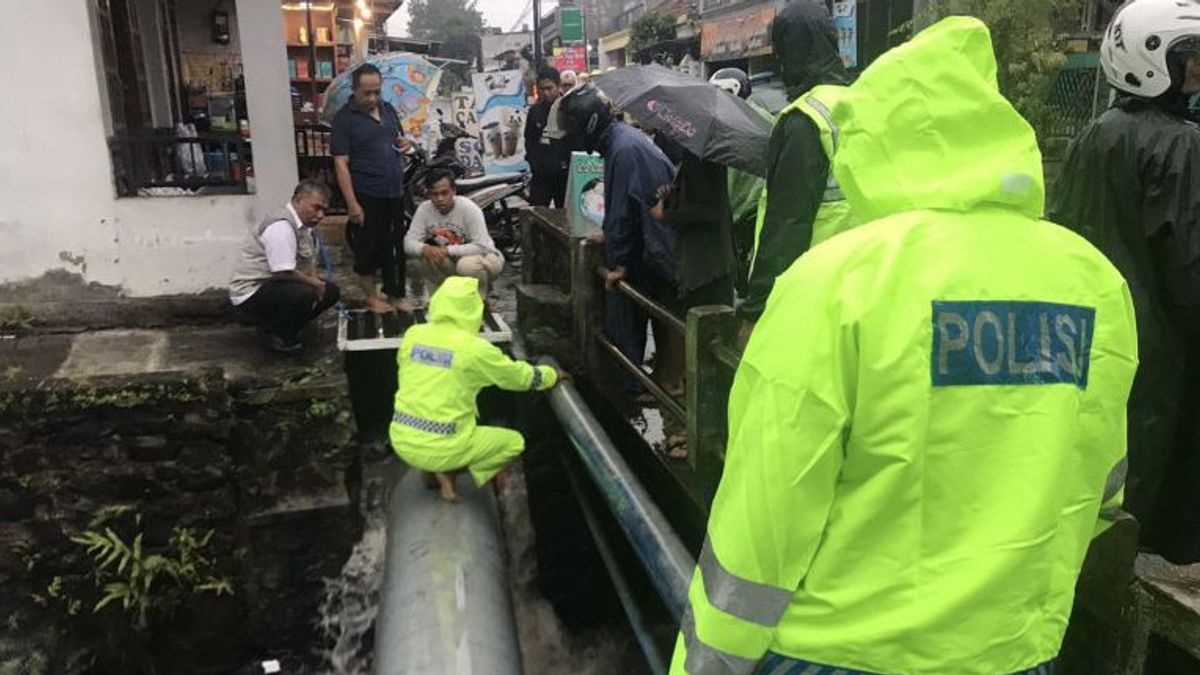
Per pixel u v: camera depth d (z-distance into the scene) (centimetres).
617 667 544
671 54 2436
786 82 322
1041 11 927
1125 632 229
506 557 500
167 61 886
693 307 403
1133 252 279
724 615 150
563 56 2553
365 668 519
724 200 419
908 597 143
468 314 468
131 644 500
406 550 450
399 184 636
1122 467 171
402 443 470
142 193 627
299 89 1711
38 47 563
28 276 589
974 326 142
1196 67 271
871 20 1411
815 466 142
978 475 142
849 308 140
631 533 386
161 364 525
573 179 605
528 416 575
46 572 491
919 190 147
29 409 473
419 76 1275
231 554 507
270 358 544
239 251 611
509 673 381
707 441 367
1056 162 912
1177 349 279
